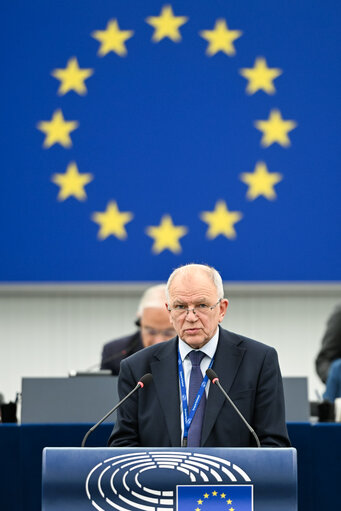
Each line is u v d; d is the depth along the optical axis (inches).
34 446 294.5
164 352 258.7
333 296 640.4
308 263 626.8
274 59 635.5
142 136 636.1
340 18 633.6
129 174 634.8
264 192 629.3
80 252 633.0
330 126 631.2
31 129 636.7
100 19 639.8
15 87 637.3
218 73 635.5
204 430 243.4
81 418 313.7
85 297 644.1
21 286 631.8
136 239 631.2
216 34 637.3
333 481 288.8
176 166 633.6
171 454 199.6
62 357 642.8
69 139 636.7
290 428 291.4
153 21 640.4
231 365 252.5
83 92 637.9
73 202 634.8
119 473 198.7
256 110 633.6
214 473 198.1
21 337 642.8
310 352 637.3
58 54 639.1
